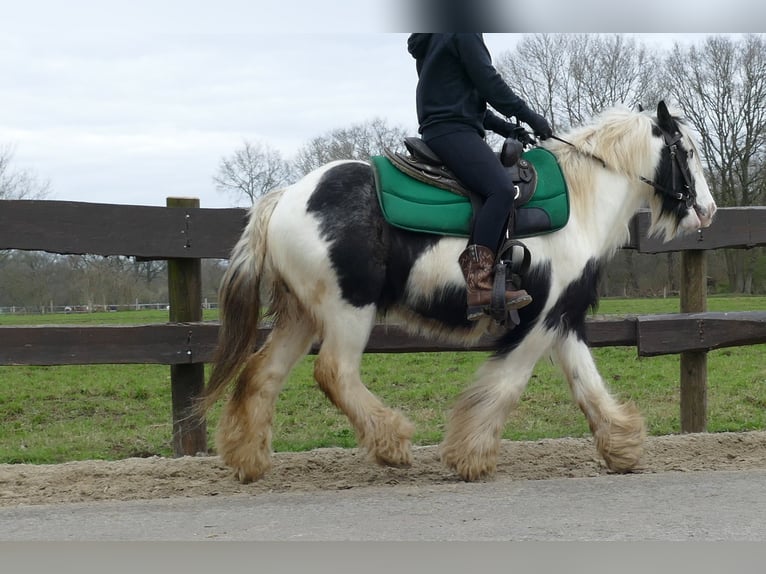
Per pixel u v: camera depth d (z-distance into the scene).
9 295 37.50
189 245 6.23
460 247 4.86
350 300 4.76
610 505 4.17
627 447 5.25
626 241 5.93
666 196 5.59
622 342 6.79
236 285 4.93
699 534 3.59
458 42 4.83
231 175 37.47
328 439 7.18
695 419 7.07
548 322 5.04
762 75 31.11
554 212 4.98
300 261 4.75
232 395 5.13
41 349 5.95
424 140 5.04
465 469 4.98
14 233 5.91
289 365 5.16
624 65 28.94
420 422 8.11
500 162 4.95
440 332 5.11
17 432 8.12
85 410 9.43
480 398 5.04
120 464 5.79
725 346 6.85
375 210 4.80
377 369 12.14
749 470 5.29
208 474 5.50
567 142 5.34
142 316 28.94
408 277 4.86
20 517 4.26
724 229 6.89
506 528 3.74
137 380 11.59
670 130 5.54
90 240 6.05
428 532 3.70
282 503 4.44
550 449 6.20
